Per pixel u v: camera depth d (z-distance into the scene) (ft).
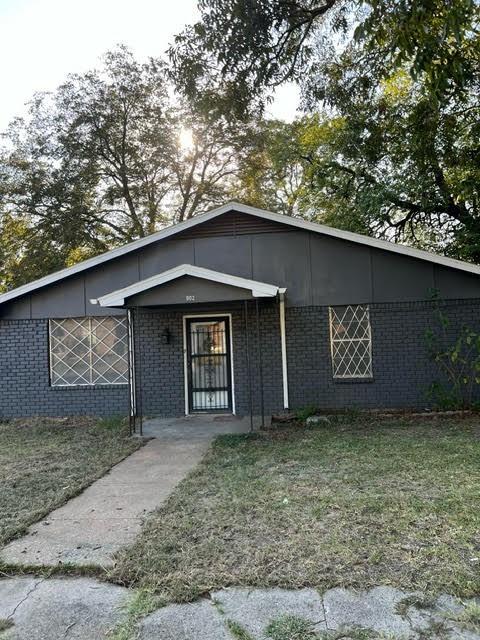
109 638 8.52
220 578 10.27
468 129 39.50
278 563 10.79
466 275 29.66
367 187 46.96
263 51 29.66
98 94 66.95
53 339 32.55
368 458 19.22
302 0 29.30
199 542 12.12
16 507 15.29
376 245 29.78
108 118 66.80
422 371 29.84
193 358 32.01
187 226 31.27
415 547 11.21
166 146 70.18
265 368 30.94
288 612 9.03
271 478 17.22
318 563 10.69
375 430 24.89
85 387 32.07
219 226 31.45
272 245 31.01
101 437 25.89
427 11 17.72
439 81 19.69
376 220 49.78
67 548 12.17
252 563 10.84
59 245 66.74
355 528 12.42
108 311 31.96
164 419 30.55
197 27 28.48
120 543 12.37
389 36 21.54
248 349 29.19
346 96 37.86
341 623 8.60
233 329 31.40
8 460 21.47
